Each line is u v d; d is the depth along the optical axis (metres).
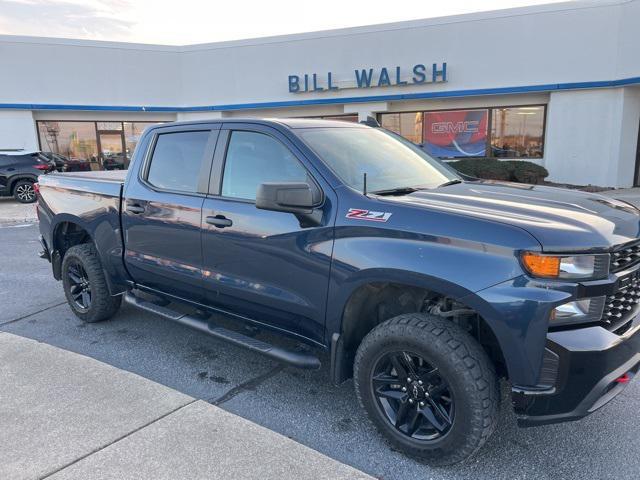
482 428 2.56
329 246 2.99
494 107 17.55
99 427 3.13
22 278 6.85
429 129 18.69
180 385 3.76
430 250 2.63
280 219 3.23
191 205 3.76
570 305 2.39
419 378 2.77
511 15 16.27
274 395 3.61
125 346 4.46
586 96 15.76
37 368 3.98
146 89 21.78
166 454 2.86
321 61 19.36
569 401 2.44
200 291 3.84
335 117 20.08
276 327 3.51
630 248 2.67
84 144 22.08
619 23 14.82
